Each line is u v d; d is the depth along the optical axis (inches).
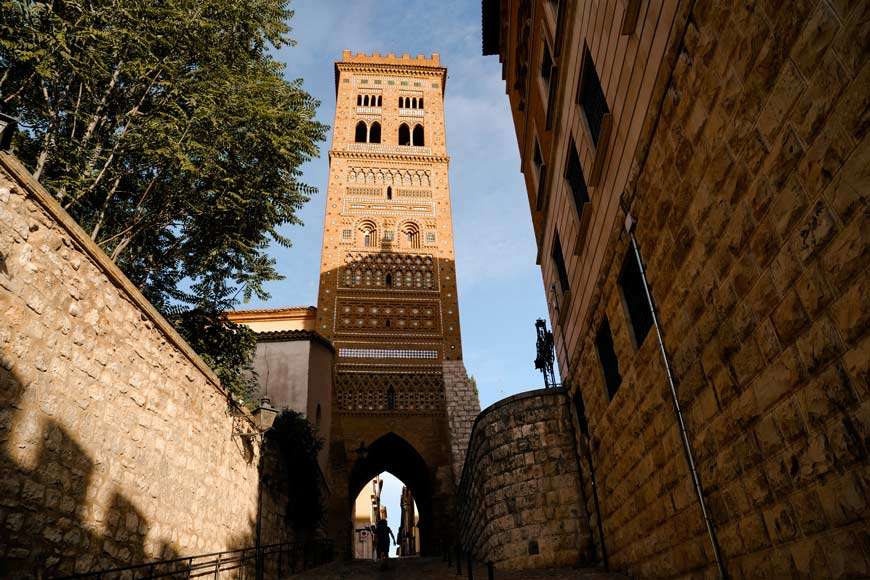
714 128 200.2
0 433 221.3
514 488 539.8
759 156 172.7
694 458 243.9
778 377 173.0
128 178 503.2
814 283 150.5
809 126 147.0
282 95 579.2
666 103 240.4
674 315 252.4
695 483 242.7
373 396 1224.8
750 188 179.2
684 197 231.0
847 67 131.2
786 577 178.1
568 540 496.1
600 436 431.2
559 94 437.4
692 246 227.0
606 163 338.3
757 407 187.3
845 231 136.1
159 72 468.1
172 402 371.9
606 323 393.1
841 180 136.1
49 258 259.3
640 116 272.4
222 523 434.0
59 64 387.2
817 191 145.8
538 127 556.1
